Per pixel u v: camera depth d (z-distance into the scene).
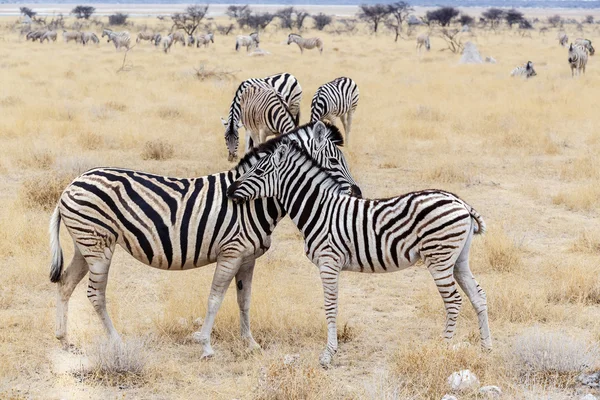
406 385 8.03
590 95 32.09
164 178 8.91
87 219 8.62
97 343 8.88
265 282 11.42
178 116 26.45
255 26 105.62
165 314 10.04
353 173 18.69
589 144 22.78
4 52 55.66
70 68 43.03
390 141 22.77
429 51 65.69
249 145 20.23
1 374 8.32
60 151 20.11
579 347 8.62
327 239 8.77
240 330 9.41
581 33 106.19
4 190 16.80
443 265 8.59
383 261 8.72
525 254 13.21
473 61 51.47
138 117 25.95
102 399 7.86
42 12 197.88
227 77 38.06
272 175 8.77
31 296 10.98
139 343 8.83
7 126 22.80
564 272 11.72
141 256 8.77
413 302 11.03
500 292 10.84
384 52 64.06
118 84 34.84
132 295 11.16
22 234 13.18
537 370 8.40
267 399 7.74
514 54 60.97
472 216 8.77
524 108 28.47
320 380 7.95
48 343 9.34
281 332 9.72
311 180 8.83
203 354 8.94
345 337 9.58
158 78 38.16
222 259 8.82
